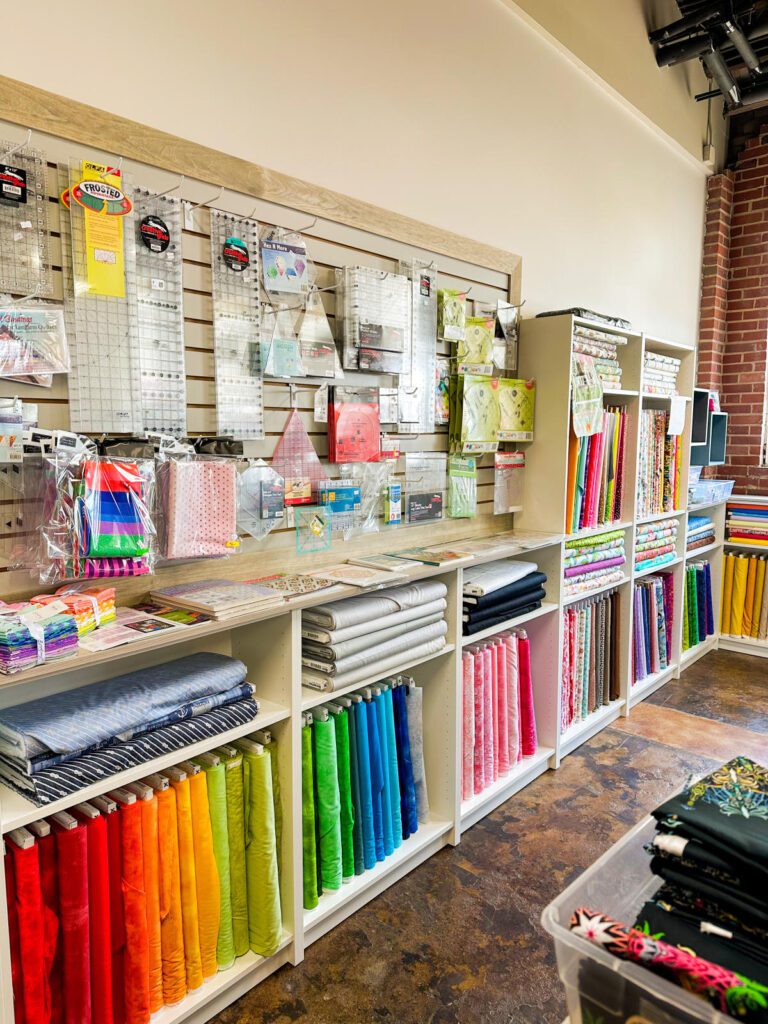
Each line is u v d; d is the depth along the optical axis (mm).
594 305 3848
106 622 1623
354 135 2357
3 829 1283
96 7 1674
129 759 1497
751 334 5219
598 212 3818
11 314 1523
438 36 2674
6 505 1576
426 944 2020
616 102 3883
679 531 4211
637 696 3846
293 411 2195
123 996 1572
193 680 1697
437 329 2699
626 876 1058
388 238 2484
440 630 2391
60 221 1635
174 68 1837
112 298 1714
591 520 3279
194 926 1689
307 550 2277
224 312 1959
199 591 1844
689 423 4121
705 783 1093
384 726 2242
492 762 2729
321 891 2078
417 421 2621
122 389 1747
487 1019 1767
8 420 1480
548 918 926
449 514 2834
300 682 1900
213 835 1743
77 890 1429
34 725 1425
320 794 2020
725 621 4906
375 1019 1766
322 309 2234
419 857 2395
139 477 1671
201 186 1906
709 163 4887
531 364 3086
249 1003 1814
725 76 4203
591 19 3520
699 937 921
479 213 2945
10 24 1532
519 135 3156
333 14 2258
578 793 2865
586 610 3320
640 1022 820
